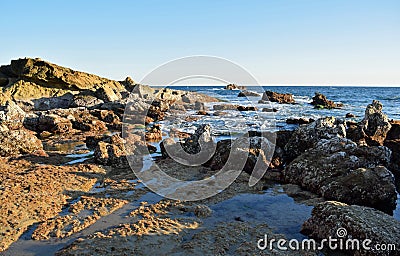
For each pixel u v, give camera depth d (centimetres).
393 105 3509
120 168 1070
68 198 791
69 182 895
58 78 3719
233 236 589
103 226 640
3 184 855
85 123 2009
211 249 541
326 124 1148
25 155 1220
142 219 668
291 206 750
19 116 1917
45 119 1902
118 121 2227
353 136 1241
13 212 689
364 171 783
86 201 766
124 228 619
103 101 3453
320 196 802
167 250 544
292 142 1131
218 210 726
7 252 550
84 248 546
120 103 2898
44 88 3709
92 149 1395
